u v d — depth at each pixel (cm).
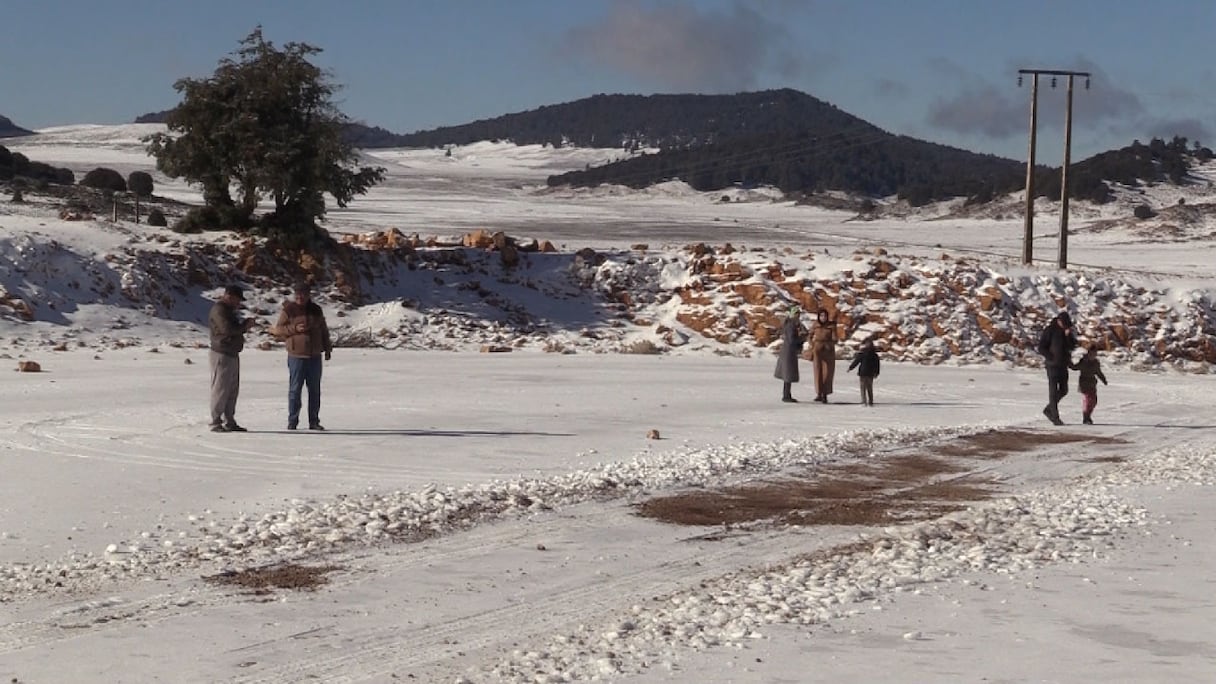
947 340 4244
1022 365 4116
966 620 949
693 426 2117
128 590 1016
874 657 850
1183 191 15238
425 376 2984
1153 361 4331
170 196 10306
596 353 3947
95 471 1541
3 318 3600
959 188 17062
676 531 1298
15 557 1112
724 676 807
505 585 1060
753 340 4253
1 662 834
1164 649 877
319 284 4381
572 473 1594
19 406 2195
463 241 5128
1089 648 878
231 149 4612
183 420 2022
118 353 3388
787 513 1410
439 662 845
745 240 8588
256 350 3597
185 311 4059
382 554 1159
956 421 2352
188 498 1380
